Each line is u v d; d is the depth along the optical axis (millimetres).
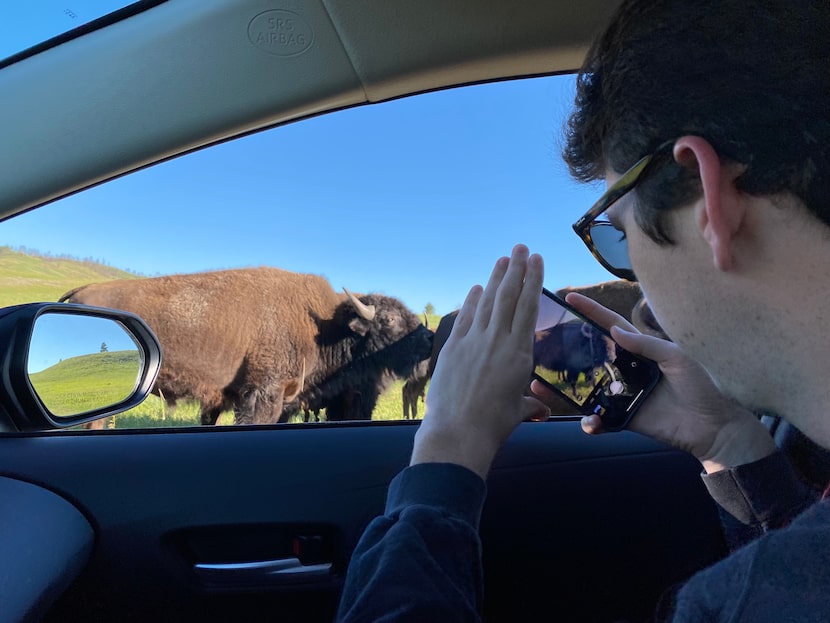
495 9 1740
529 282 883
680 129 553
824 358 519
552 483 1506
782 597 410
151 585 1428
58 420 1636
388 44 1851
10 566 1185
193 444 1515
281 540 1483
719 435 978
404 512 745
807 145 501
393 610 628
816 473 991
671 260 597
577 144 720
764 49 525
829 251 512
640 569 1498
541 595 1476
